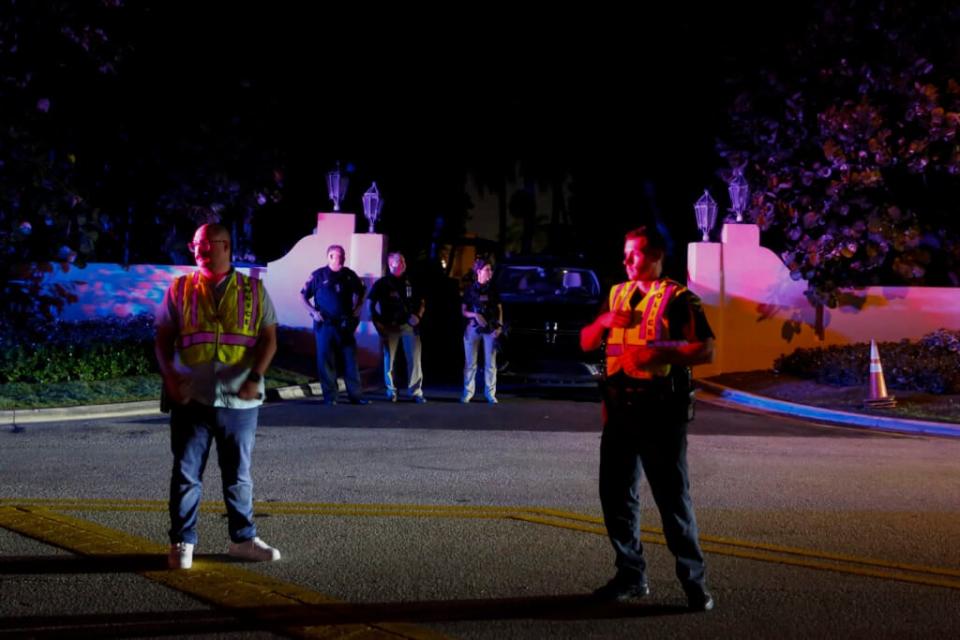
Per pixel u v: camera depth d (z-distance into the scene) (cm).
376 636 471
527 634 480
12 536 641
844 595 549
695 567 521
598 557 621
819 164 1870
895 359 1606
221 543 639
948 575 593
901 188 1892
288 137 2480
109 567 576
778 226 2109
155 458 959
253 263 1958
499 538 666
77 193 1708
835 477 927
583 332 555
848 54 1897
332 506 757
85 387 1413
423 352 2136
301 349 1842
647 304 530
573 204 2912
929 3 1830
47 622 482
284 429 1166
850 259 1892
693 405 532
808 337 1845
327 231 1838
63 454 976
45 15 1633
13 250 1661
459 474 905
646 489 842
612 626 493
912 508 789
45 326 1619
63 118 1764
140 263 2112
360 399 1420
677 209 2791
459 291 2236
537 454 1027
